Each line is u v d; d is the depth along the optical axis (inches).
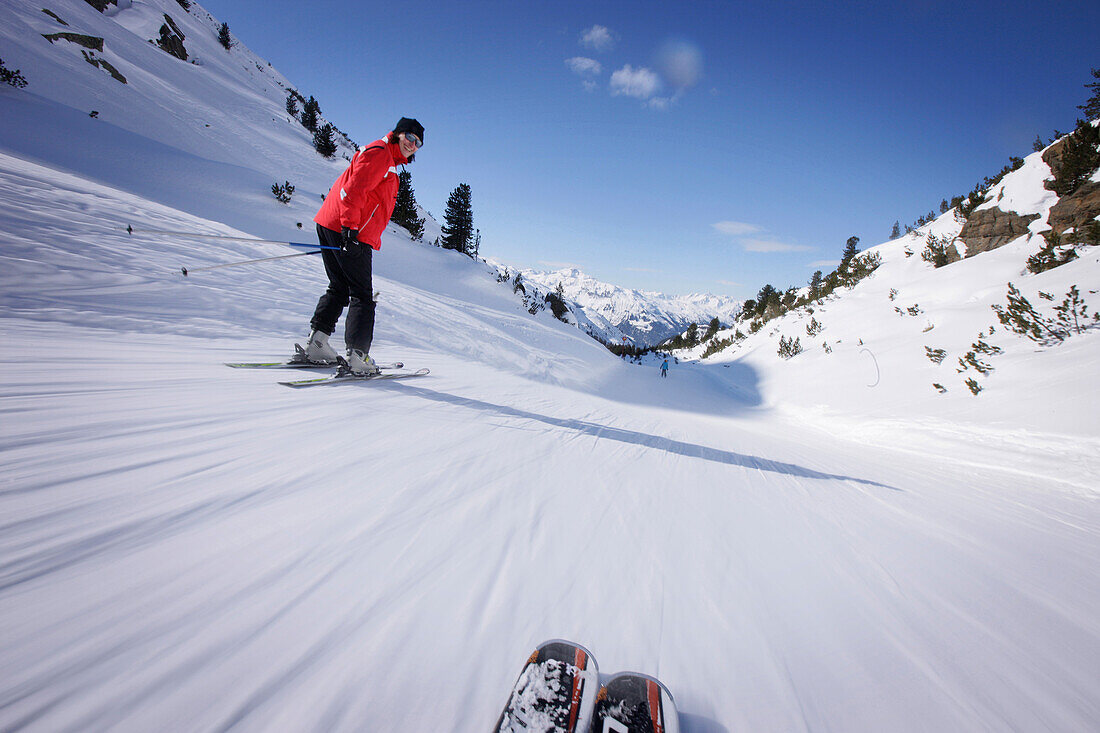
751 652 36.3
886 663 37.4
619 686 29.6
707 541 57.3
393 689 27.6
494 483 63.9
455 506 54.3
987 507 114.2
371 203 110.2
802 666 35.4
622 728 27.7
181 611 30.3
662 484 79.7
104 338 104.0
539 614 37.2
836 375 435.2
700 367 879.1
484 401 124.2
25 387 65.1
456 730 26.0
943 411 271.1
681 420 234.2
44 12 1098.1
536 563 44.9
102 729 21.7
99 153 585.0
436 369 171.6
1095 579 66.7
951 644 42.0
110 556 34.2
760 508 76.7
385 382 124.2
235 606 31.7
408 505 52.3
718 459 115.1
